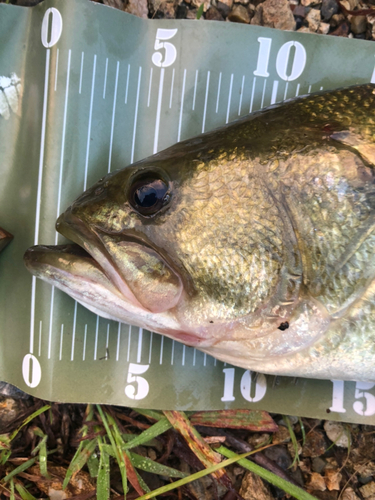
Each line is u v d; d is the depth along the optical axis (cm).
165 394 22
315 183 17
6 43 21
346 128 17
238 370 22
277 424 22
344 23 23
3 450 21
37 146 21
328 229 17
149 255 17
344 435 22
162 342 22
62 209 21
